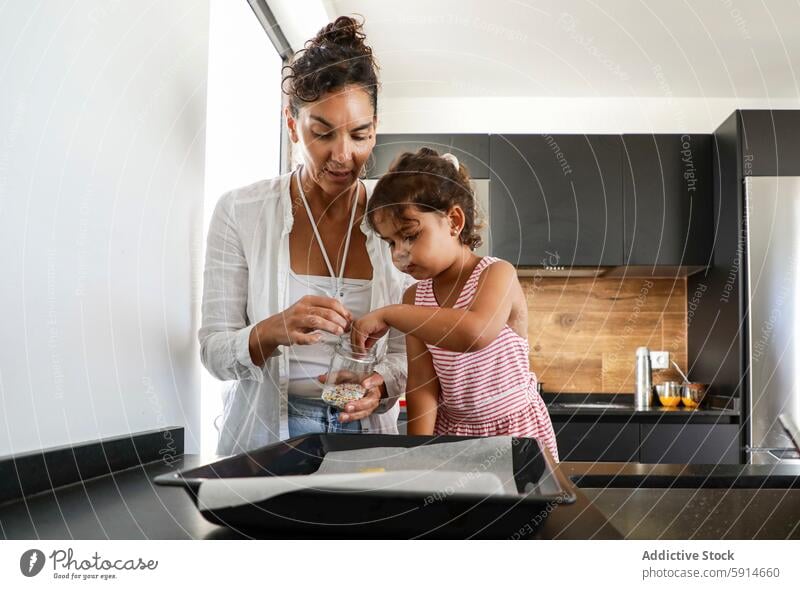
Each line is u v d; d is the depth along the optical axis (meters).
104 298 0.72
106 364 0.72
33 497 0.53
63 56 0.63
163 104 0.87
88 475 0.62
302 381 0.92
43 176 0.61
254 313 0.93
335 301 0.82
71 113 0.65
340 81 0.78
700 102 2.30
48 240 0.61
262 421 0.90
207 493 0.38
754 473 0.61
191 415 0.97
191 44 0.97
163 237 0.88
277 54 1.65
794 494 0.58
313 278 0.95
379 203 0.93
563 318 2.38
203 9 1.02
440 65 1.92
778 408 1.90
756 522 0.52
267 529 0.40
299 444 0.57
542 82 2.11
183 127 0.94
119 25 0.74
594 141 2.15
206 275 0.95
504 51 1.81
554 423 1.95
